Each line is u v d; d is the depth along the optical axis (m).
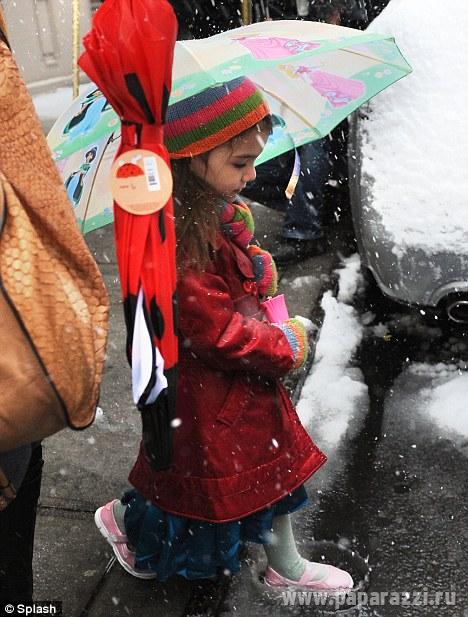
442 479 2.69
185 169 1.83
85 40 1.37
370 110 3.33
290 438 2.06
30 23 8.92
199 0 5.03
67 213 1.31
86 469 2.82
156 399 1.49
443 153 3.06
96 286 1.33
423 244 2.93
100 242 4.93
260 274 2.08
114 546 2.30
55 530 2.53
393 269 3.00
